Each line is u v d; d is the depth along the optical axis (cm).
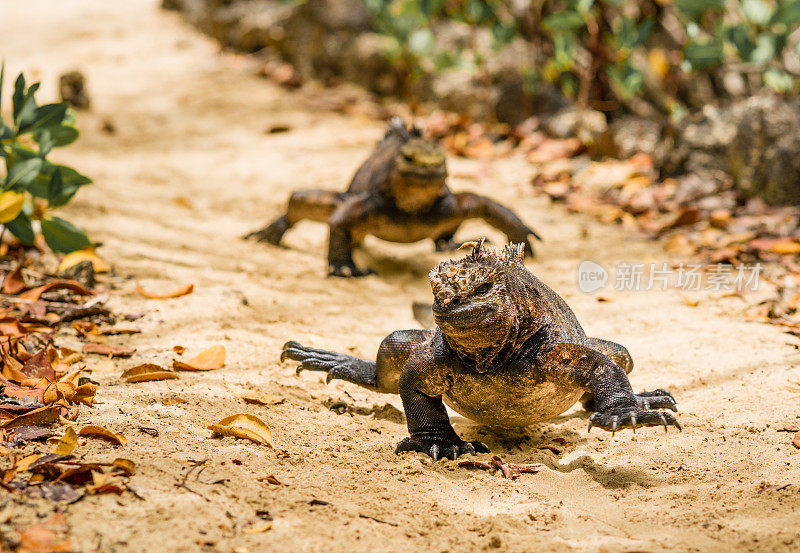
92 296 1034
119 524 559
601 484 693
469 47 2059
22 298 976
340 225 1226
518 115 1930
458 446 739
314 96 2169
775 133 1445
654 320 1073
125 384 824
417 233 1244
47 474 612
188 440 711
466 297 663
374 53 2161
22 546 521
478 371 710
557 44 1798
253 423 741
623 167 1631
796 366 913
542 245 1378
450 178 1656
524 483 687
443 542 587
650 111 1866
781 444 743
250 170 1702
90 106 2012
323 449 731
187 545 546
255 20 2409
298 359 847
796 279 1177
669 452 746
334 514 607
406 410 748
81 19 2739
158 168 1680
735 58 1692
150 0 2972
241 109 2080
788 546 580
